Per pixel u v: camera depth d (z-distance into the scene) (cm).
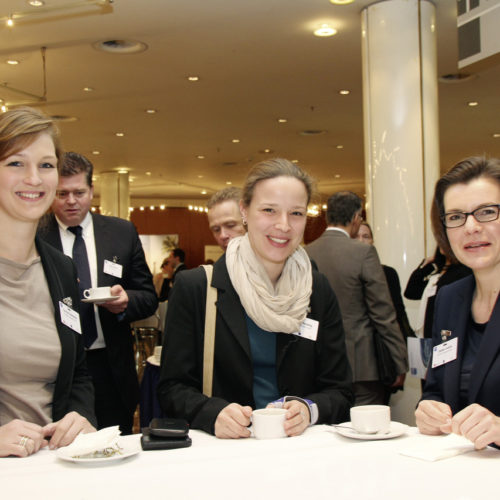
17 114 161
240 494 102
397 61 504
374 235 497
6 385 164
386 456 125
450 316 174
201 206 1983
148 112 942
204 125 1030
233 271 185
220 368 183
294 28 615
